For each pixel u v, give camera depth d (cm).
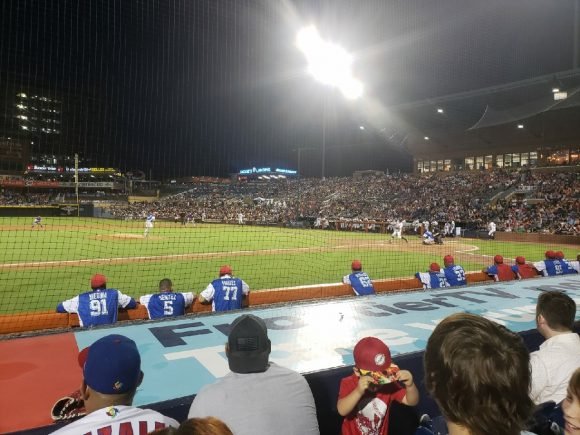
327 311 573
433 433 246
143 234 3136
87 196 6831
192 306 750
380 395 272
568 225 3052
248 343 228
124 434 188
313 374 305
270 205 5603
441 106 4300
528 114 3966
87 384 201
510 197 3938
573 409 180
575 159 4041
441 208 4131
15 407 328
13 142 6184
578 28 3619
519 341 145
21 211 5334
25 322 654
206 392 224
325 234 3500
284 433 218
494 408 126
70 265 1573
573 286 780
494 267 1094
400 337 474
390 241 2806
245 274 1441
